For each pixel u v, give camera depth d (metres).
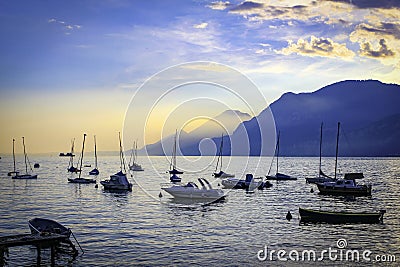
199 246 29.59
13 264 25.42
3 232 35.12
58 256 26.97
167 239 31.81
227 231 34.94
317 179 87.75
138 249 28.75
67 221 40.38
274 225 37.78
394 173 130.62
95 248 29.06
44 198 60.59
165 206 49.06
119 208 49.16
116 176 70.81
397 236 32.94
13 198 60.91
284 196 63.28
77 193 66.94
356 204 54.75
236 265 24.97
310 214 39.19
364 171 142.62
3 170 141.88
